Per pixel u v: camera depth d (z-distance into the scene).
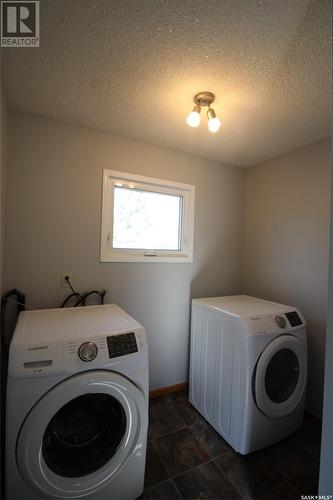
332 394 0.72
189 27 0.97
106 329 1.19
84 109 1.59
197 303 1.98
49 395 0.95
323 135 1.85
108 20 0.95
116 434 1.17
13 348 0.97
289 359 1.70
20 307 1.61
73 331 1.16
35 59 1.16
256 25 0.95
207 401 1.79
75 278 1.80
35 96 1.46
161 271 2.15
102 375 1.04
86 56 1.14
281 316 1.63
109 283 1.92
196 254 2.32
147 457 1.48
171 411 1.92
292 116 1.60
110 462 1.11
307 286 1.98
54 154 1.72
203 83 1.30
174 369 2.21
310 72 1.19
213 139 1.97
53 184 1.72
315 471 1.41
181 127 1.80
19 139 1.62
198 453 1.51
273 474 1.38
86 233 1.83
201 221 2.34
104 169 1.88
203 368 1.85
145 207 2.12
